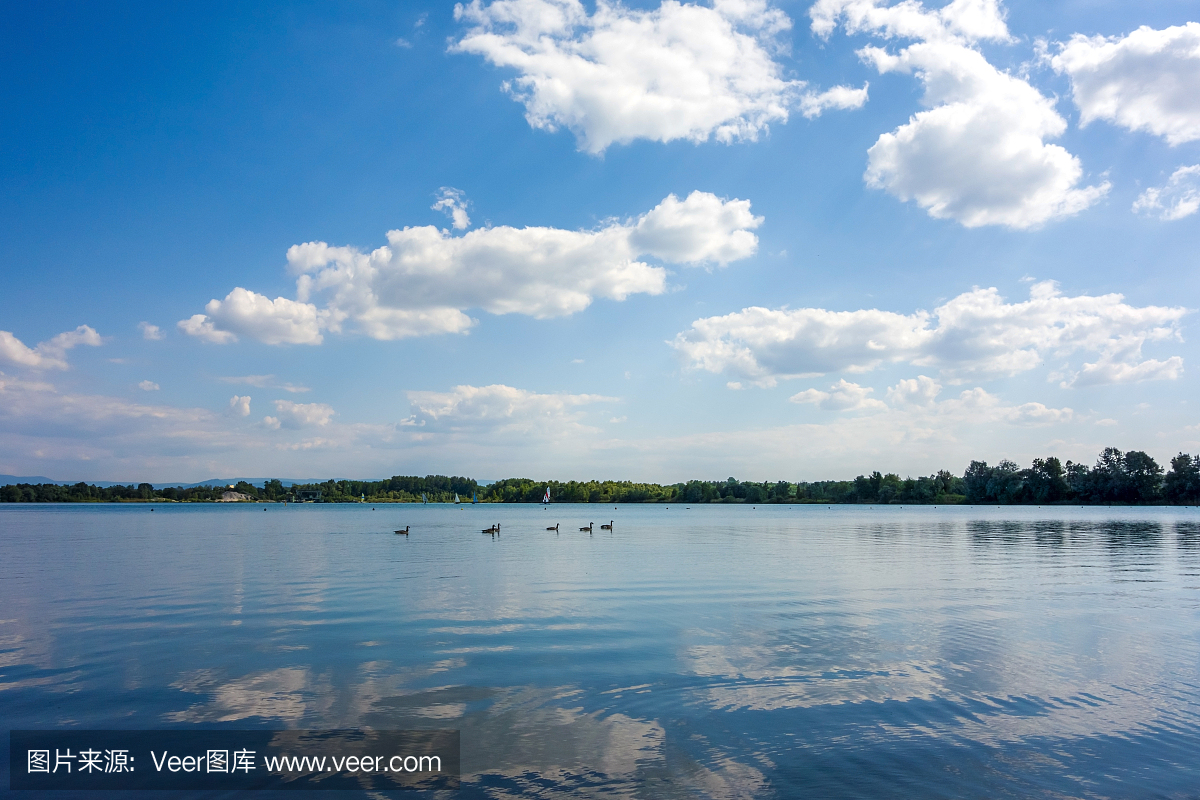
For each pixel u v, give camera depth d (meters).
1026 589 31.56
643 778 11.30
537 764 11.87
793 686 16.14
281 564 44.84
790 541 67.88
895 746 12.59
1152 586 32.62
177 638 21.38
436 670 17.58
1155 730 13.38
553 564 44.22
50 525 108.62
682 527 102.31
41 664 18.34
